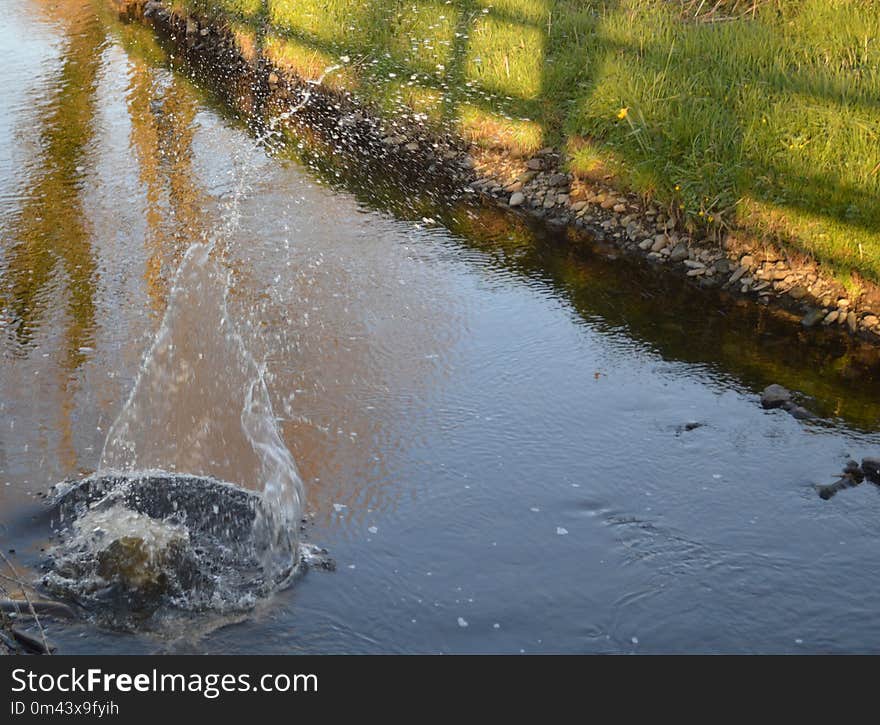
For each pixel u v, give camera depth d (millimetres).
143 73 11383
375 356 6207
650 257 7348
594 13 9898
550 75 8984
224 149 9359
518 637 4117
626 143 7926
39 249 7473
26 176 8727
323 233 7832
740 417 5582
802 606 4281
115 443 5312
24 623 4094
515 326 6566
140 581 4277
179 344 6281
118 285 6984
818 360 6133
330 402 5730
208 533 4625
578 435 5422
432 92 9586
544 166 8500
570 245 7637
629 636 4133
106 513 4691
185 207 8188
